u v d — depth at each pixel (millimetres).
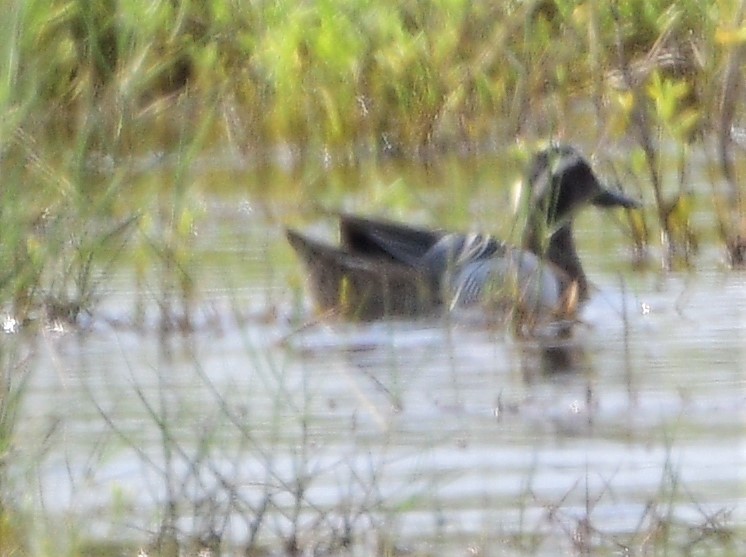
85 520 8016
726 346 10953
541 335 11398
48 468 8648
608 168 14609
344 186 15508
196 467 8141
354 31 16578
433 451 8914
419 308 12117
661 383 10164
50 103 13570
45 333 10812
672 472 8438
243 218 14180
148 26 14867
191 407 9672
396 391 10031
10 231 10328
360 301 12047
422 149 15961
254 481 8422
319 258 12086
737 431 9188
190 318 11430
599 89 14781
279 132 16094
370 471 8570
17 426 9234
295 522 7871
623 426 9328
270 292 12102
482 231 13219
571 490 8336
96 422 9383
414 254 12383
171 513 7863
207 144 15664
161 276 12227
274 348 11047
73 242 11781
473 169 15352
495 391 10094
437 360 10844
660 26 15469
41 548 7695
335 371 10516
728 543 7801
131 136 13945
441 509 8156
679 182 14102
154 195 13852
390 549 7715
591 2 14977
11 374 9141
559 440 9133
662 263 13234
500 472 8641
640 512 8094
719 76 14820
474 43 16297
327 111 16203
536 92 15367
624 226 13891
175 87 16047
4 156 10297
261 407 9703
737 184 14320
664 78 15414
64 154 12930
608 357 10797
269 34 16516
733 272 12898
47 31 14125
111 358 10617
